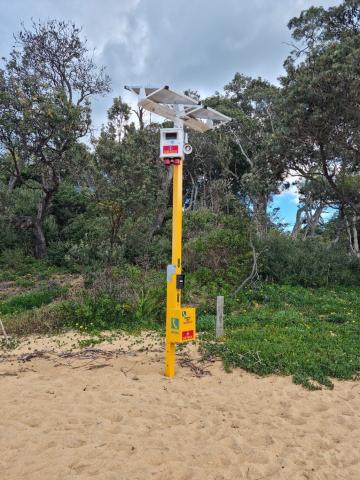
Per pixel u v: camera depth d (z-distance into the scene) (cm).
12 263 1786
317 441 441
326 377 615
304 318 989
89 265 1225
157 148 2100
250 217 1706
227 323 928
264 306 1145
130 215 1316
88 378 605
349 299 1300
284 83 1658
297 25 2180
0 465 377
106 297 978
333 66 1391
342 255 1656
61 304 997
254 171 1892
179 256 588
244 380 611
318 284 1483
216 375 627
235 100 3225
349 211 2153
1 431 439
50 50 1988
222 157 2803
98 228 1416
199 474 372
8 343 808
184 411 500
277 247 1521
